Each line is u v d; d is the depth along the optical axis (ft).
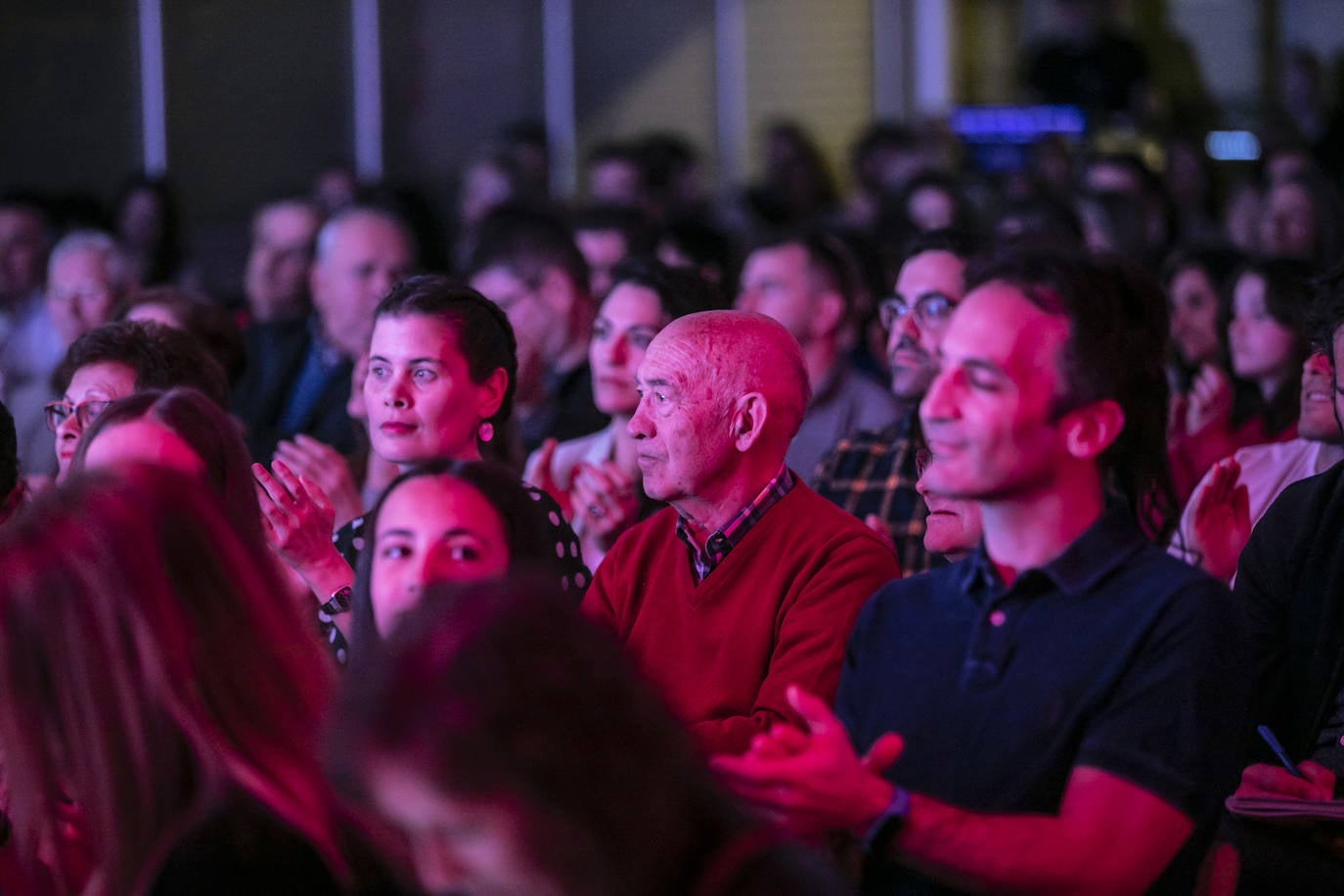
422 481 8.45
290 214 24.97
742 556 11.23
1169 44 48.73
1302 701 11.63
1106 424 8.14
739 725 10.55
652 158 37.58
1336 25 47.60
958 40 48.70
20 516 7.30
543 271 19.97
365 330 20.65
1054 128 42.50
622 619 11.70
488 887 5.52
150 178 32.78
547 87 47.88
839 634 10.69
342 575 11.31
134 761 6.98
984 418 8.04
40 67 43.91
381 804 5.55
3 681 7.09
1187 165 37.55
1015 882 7.57
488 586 5.75
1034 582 8.32
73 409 13.25
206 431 9.93
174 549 7.07
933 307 15.44
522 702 5.32
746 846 5.61
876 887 8.87
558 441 19.80
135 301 17.07
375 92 46.78
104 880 7.11
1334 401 11.90
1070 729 8.08
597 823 5.35
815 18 48.52
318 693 7.22
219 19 45.27
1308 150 38.32
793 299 19.12
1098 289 8.09
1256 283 16.84
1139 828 7.73
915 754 8.46
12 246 28.40
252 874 6.57
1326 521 11.58
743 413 11.15
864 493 15.70
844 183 48.14
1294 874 10.59
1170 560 8.30
